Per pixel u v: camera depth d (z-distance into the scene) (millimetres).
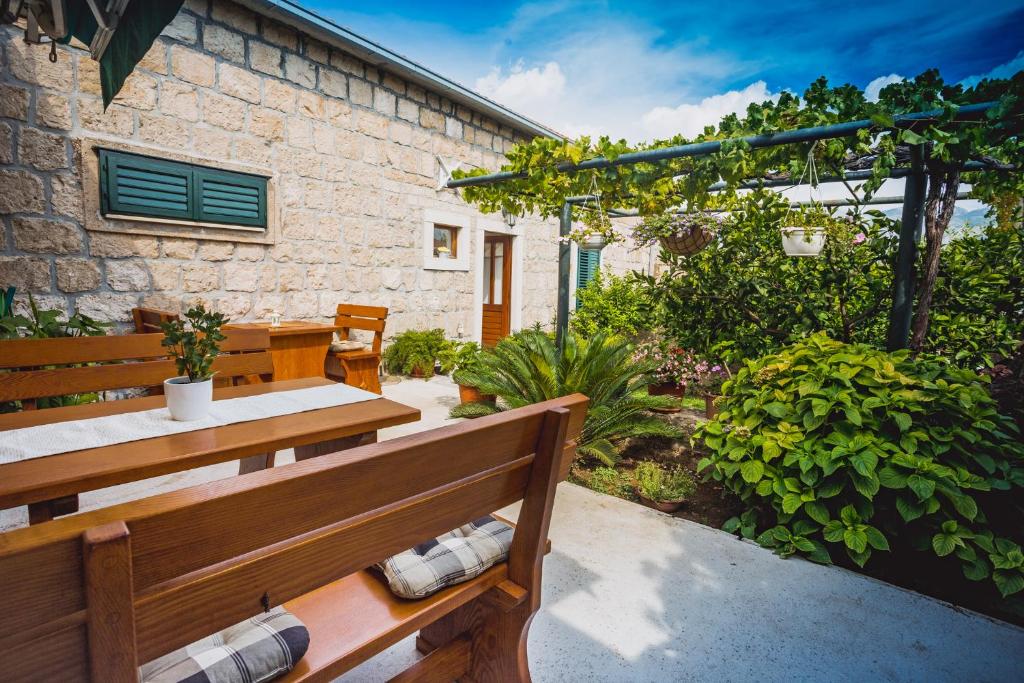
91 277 4293
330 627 1055
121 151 4316
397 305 6766
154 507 621
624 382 3869
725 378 4863
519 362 3789
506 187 4930
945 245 4426
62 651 598
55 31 2707
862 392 2592
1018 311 4000
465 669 1384
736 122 3088
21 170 3906
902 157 3008
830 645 1820
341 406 1977
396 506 938
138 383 2160
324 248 5875
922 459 2217
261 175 5227
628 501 2988
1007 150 2504
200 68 4742
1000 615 2051
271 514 744
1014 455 2303
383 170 6398
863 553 2256
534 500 1227
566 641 1819
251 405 1940
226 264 5098
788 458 2451
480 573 1253
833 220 3926
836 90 2725
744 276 4812
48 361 2029
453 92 6773
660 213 4516
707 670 1698
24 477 1202
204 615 723
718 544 2508
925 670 1708
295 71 5438
